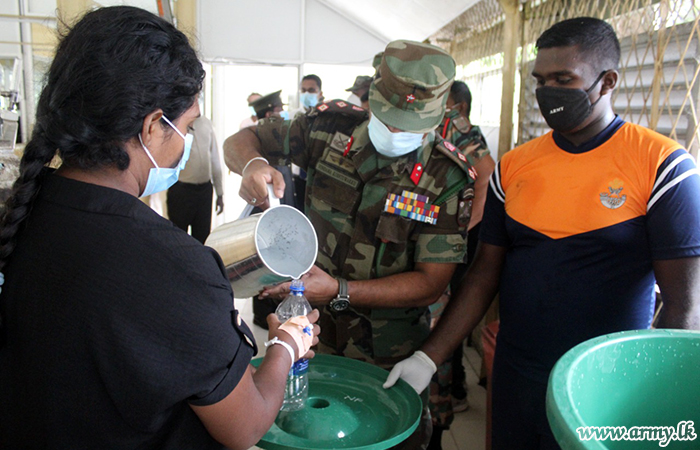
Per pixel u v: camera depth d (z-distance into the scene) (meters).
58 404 0.69
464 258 1.43
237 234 1.07
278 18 7.61
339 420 1.08
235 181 8.38
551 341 1.23
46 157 0.70
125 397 0.68
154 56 0.68
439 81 1.30
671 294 1.07
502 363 1.35
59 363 0.68
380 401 1.19
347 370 1.32
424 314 1.59
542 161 1.28
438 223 1.43
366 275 1.48
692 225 1.05
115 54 0.66
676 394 0.69
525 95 2.70
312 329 0.99
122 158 0.70
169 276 0.69
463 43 4.37
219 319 0.71
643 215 1.14
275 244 1.18
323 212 1.53
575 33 1.15
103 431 0.70
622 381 0.67
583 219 1.18
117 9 0.69
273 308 3.37
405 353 1.52
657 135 1.15
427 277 1.42
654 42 1.70
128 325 0.67
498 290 1.45
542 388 1.25
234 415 0.74
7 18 2.68
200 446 0.76
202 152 4.27
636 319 1.18
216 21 7.54
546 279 1.23
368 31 7.69
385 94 1.33
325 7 7.64
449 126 2.69
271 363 0.88
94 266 0.67
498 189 1.38
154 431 0.71
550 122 1.20
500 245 1.41
